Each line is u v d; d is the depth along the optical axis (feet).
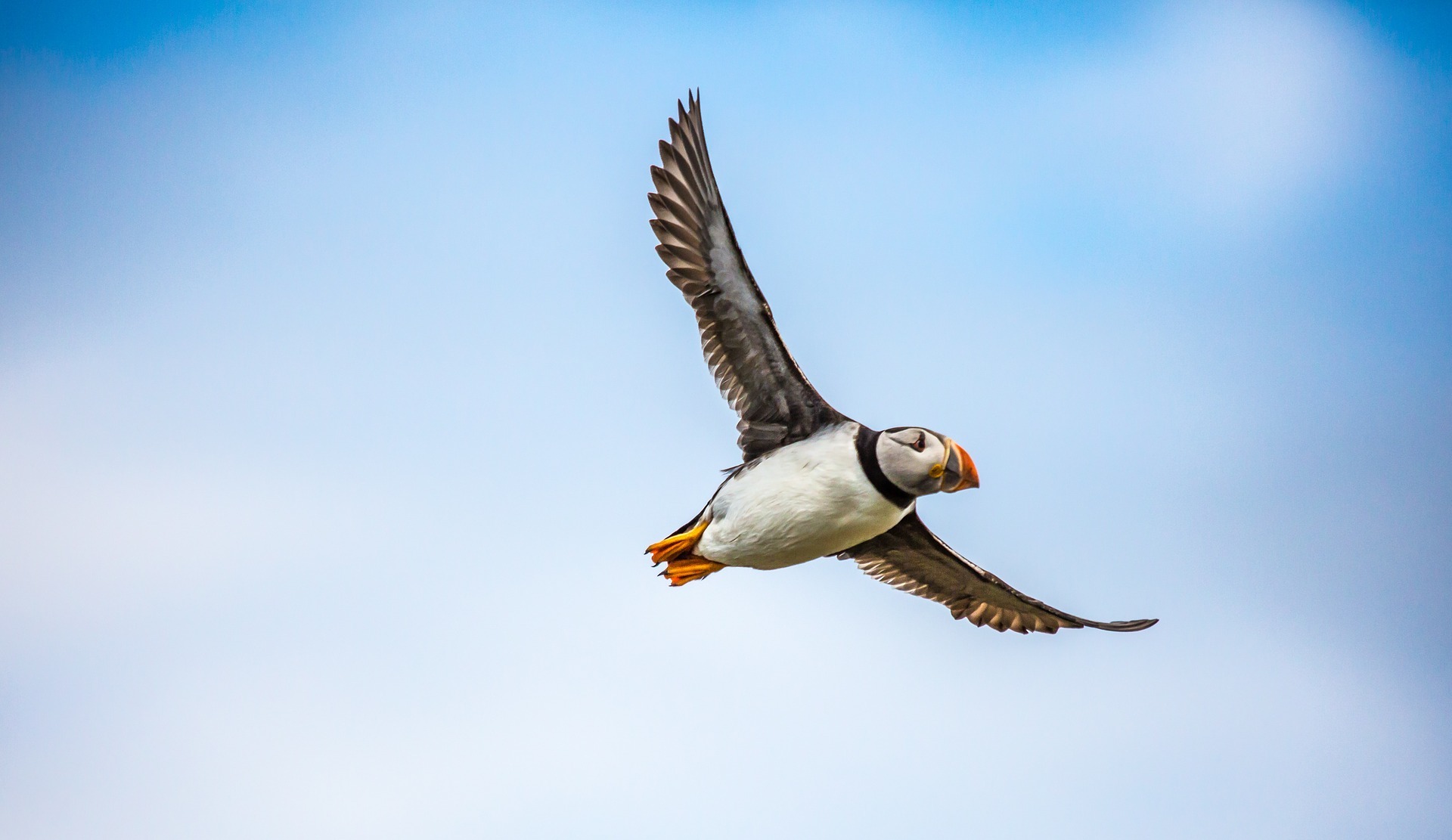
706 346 46.70
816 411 46.14
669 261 45.78
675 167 45.11
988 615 55.98
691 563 47.14
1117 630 53.62
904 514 45.21
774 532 44.55
